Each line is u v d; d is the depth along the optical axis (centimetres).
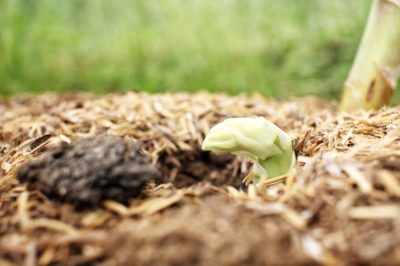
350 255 9
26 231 11
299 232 10
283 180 14
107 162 12
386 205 10
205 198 13
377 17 20
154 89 35
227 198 13
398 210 10
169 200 12
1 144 18
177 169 18
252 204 11
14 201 13
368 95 21
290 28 38
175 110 21
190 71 37
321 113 20
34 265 10
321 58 36
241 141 14
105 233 11
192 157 19
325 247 10
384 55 20
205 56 38
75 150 12
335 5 37
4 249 11
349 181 11
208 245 10
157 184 14
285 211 11
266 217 11
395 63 20
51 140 17
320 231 10
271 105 23
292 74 36
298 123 19
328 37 37
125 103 22
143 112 21
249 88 36
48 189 12
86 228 11
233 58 38
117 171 12
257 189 13
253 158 15
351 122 16
